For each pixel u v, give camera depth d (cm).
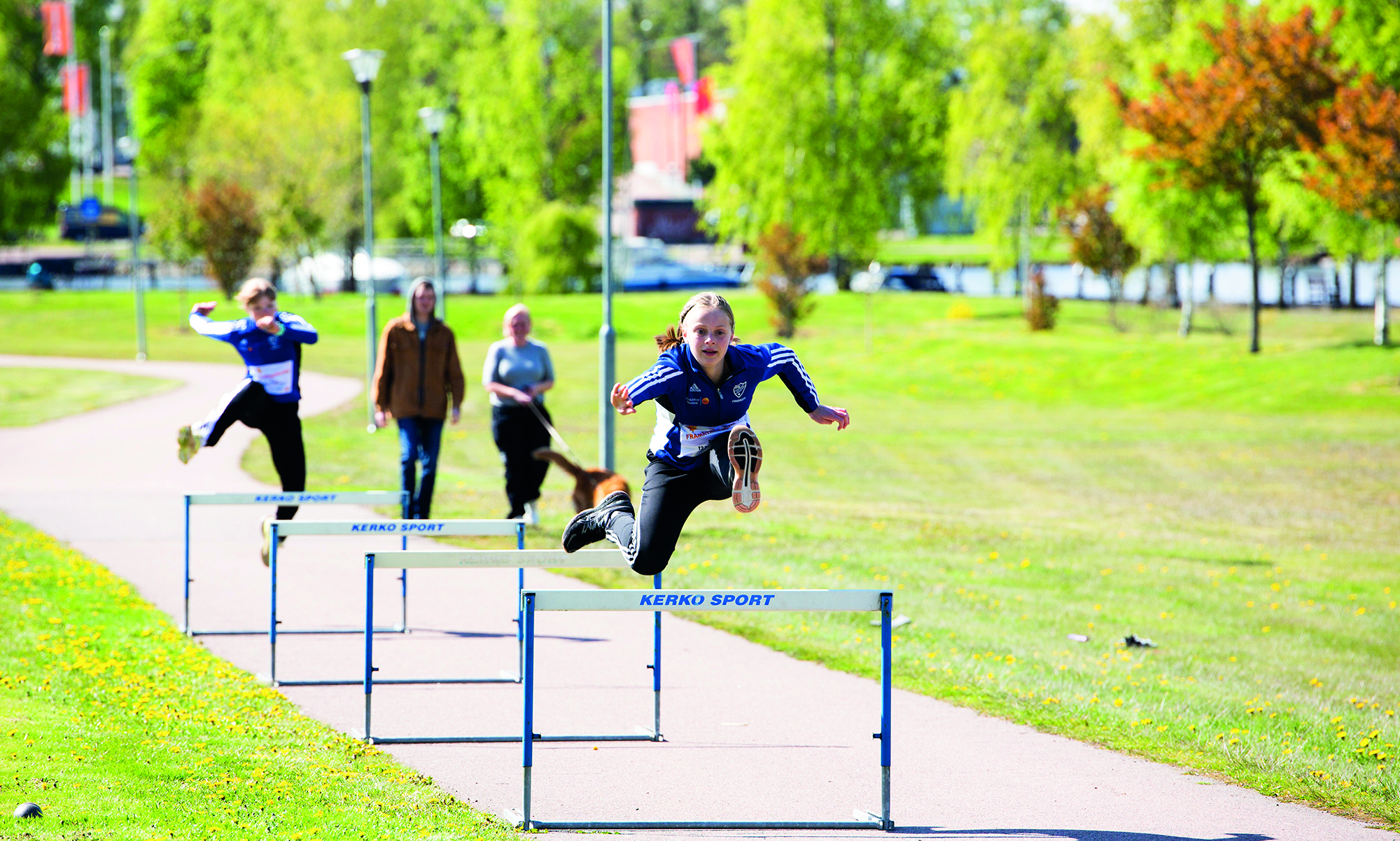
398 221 18138
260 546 2900
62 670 1741
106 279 15975
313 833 1196
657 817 1351
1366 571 3272
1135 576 3064
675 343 1326
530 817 1304
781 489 4731
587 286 15900
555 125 16550
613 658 2044
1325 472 5431
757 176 14562
